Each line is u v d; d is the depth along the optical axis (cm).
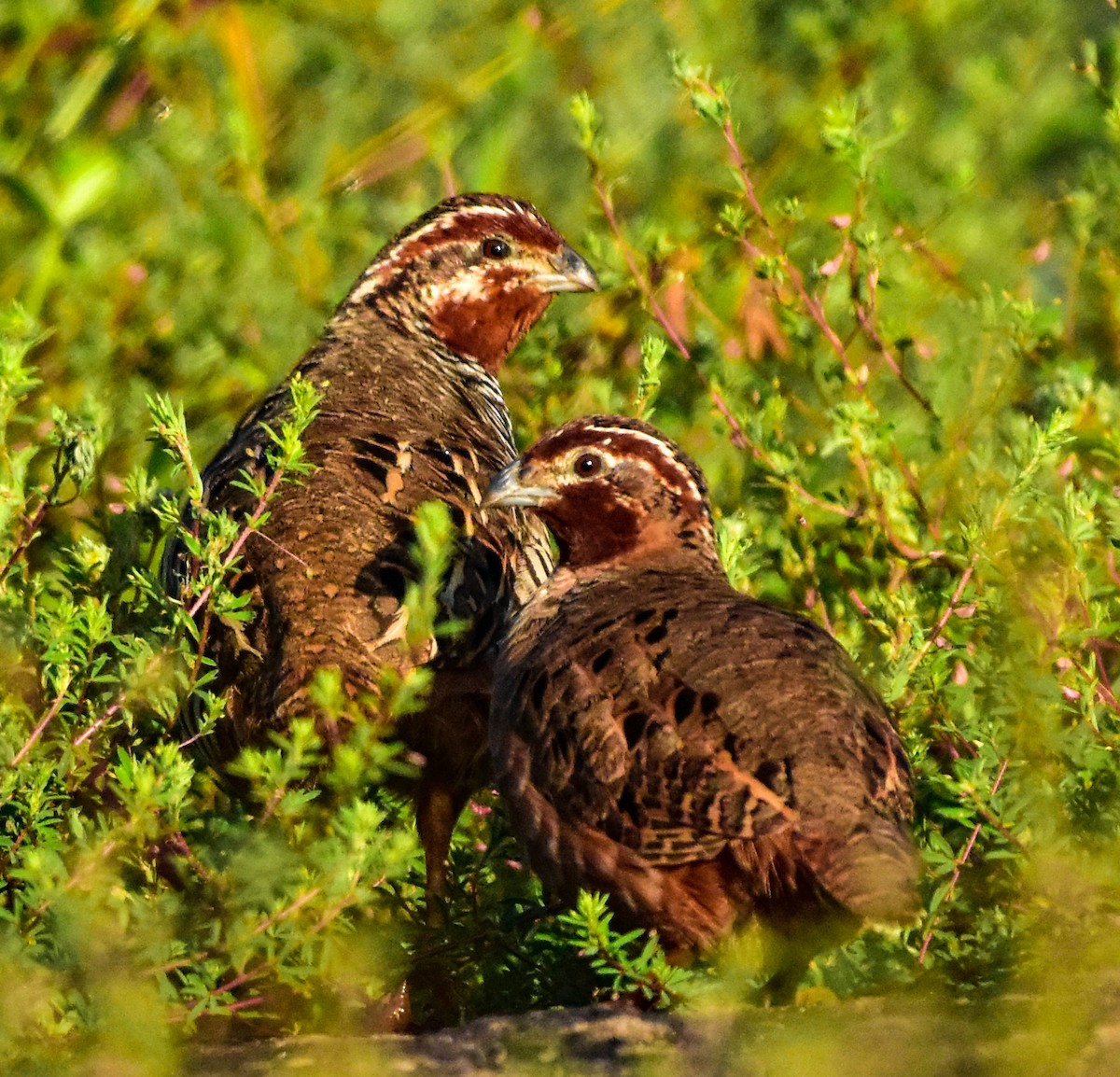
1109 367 1424
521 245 1269
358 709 937
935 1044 740
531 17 1639
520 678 961
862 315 1309
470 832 1113
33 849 853
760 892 851
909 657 1044
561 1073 746
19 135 1545
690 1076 735
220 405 1427
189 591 966
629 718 901
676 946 895
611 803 896
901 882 803
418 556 920
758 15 1753
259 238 1512
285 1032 893
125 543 1109
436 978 966
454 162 1680
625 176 1587
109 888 883
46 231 1458
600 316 1438
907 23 1727
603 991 927
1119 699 1016
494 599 1039
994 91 1709
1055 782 946
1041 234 1636
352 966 858
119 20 1546
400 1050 785
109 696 977
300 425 974
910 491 1249
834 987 877
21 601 1084
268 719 958
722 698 885
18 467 1091
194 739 938
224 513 970
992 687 1012
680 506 1059
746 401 1414
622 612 966
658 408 1388
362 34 1645
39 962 812
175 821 866
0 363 1091
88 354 1420
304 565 994
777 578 1238
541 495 1051
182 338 1457
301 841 916
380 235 1585
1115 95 1317
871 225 1416
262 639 986
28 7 1538
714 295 1493
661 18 1712
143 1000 767
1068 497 1027
